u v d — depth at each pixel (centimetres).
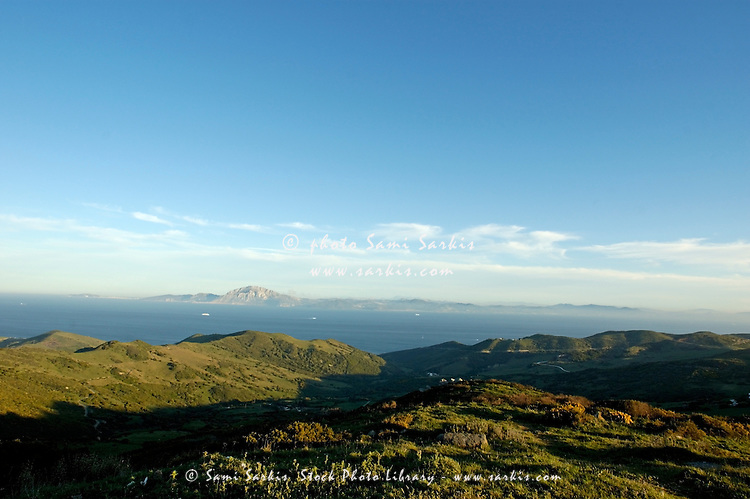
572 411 2256
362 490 963
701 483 1166
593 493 1020
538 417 2295
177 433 8175
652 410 2659
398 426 1942
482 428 1788
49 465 1514
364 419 2548
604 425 2148
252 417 11781
